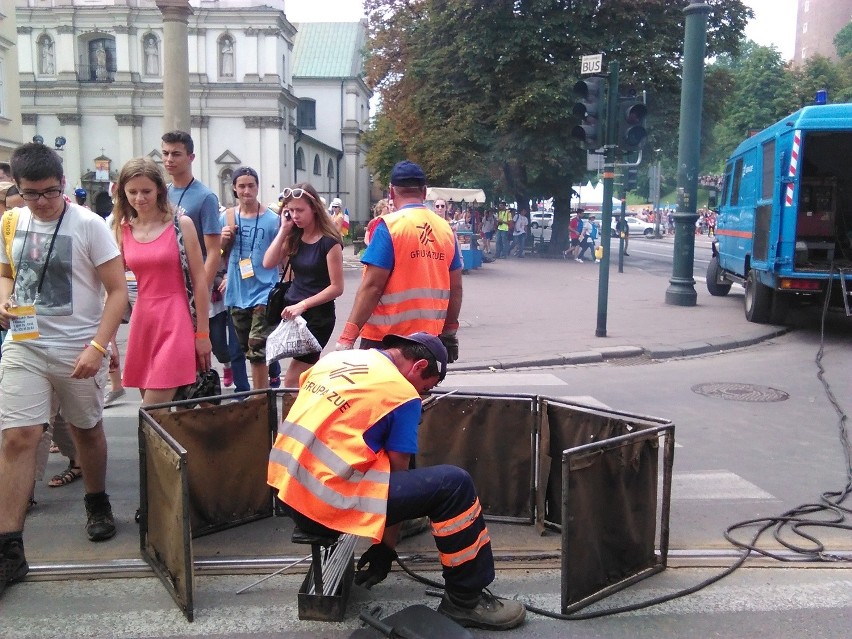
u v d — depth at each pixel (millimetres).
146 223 4496
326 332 5406
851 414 7207
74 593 3766
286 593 3795
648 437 3887
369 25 32562
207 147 46438
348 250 37156
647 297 16094
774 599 3768
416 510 3348
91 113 46188
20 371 3852
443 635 3271
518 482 4645
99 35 45750
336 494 3230
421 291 4293
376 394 3258
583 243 28000
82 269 3980
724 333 11359
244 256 6480
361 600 3732
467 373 9055
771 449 6156
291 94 48031
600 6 27031
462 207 27891
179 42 12711
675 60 27906
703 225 58531
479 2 26406
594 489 3625
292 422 3359
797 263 11133
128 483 5250
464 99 28344
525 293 16750
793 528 4605
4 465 3830
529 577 3996
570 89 25938
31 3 45156
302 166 53406
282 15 45781
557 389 8211
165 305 4492
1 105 28094
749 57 54750
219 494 4461
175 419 4180
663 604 3715
